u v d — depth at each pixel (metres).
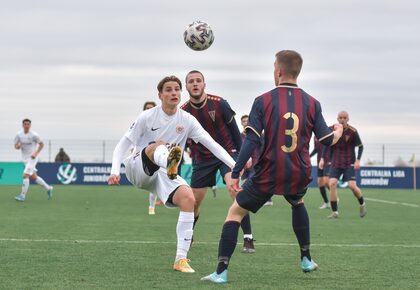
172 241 21.91
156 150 15.49
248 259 18.16
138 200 44.78
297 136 14.21
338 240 23.09
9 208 36.50
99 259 17.70
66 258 17.80
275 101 14.23
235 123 20.25
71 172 68.19
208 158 20.14
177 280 14.82
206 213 34.81
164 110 16.14
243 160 14.22
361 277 15.51
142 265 16.78
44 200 43.78
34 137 42.94
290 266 17.02
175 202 16.17
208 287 14.06
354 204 44.03
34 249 19.48
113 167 15.70
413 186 69.88
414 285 14.62
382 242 22.53
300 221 15.45
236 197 14.72
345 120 33.03
